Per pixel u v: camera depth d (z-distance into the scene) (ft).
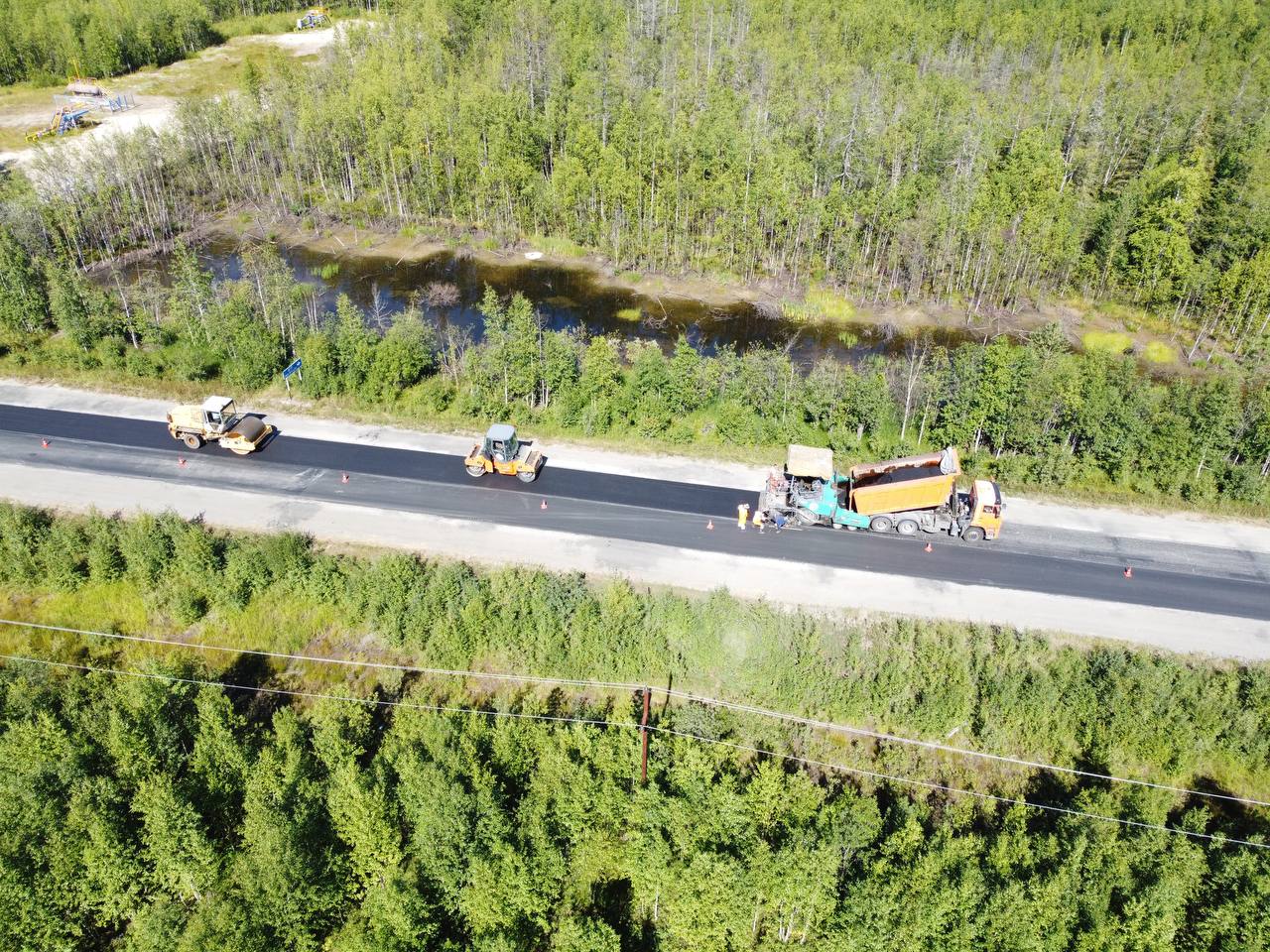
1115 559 164.04
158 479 176.14
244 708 140.87
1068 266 272.31
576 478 181.27
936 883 109.40
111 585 155.94
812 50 383.86
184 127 333.62
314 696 142.61
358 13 557.33
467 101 314.96
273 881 106.22
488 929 107.24
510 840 114.01
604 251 300.81
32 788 115.55
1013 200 276.82
